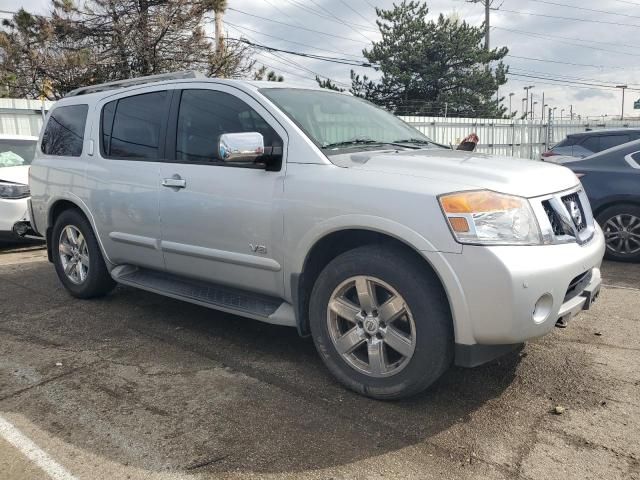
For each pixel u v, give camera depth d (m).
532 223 2.94
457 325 2.89
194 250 4.00
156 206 4.23
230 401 3.31
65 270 5.38
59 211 5.50
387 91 37.12
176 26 19.36
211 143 3.97
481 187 2.95
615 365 3.71
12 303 5.31
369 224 3.07
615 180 6.61
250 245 3.66
